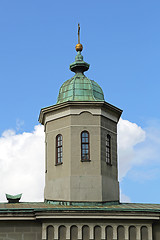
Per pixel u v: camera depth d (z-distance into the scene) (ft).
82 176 101.65
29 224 90.68
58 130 107.45
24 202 104.27
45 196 105.70
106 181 103.19
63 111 107.34
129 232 91.40
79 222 90.53
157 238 92.43
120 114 112.47
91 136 105.09
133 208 93.30
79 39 119.34
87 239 89.92
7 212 89.25
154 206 98.78
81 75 115.03
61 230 90.07
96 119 106.52
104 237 90.02
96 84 113.60
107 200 101.76
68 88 111.14
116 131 111.34
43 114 111.04
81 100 107.14
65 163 103.55
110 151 107.65
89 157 103.55
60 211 89.56
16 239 89.51
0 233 89.51
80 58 116.98
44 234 89.30
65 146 104.88
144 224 92.07
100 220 91.04
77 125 105.50
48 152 108.17
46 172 107.96
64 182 102.01
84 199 100.01
